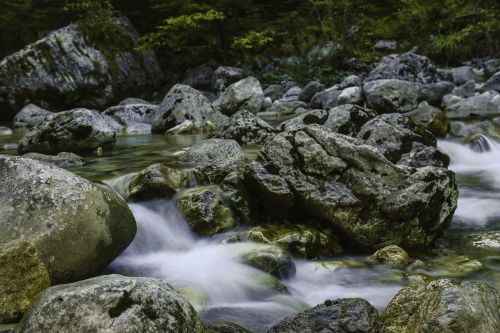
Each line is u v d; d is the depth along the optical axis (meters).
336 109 7.91
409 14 19.30
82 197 3.24
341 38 18.27
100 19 15.56
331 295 3.44
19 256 2.71
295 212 4.42
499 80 12.97
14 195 3.19
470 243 4.36
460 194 5.81
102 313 2.16
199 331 2.36
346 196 4.21
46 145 7.41
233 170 5.00
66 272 3.08
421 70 14.37
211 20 17.70
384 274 3.76
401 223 4.18
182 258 4.00
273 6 20.27
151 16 18.88
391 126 6.64
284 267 3.68
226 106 12.26
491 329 2.37
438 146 7.79
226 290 3.43
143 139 9.38
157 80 16.91
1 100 14.11
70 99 14.53
